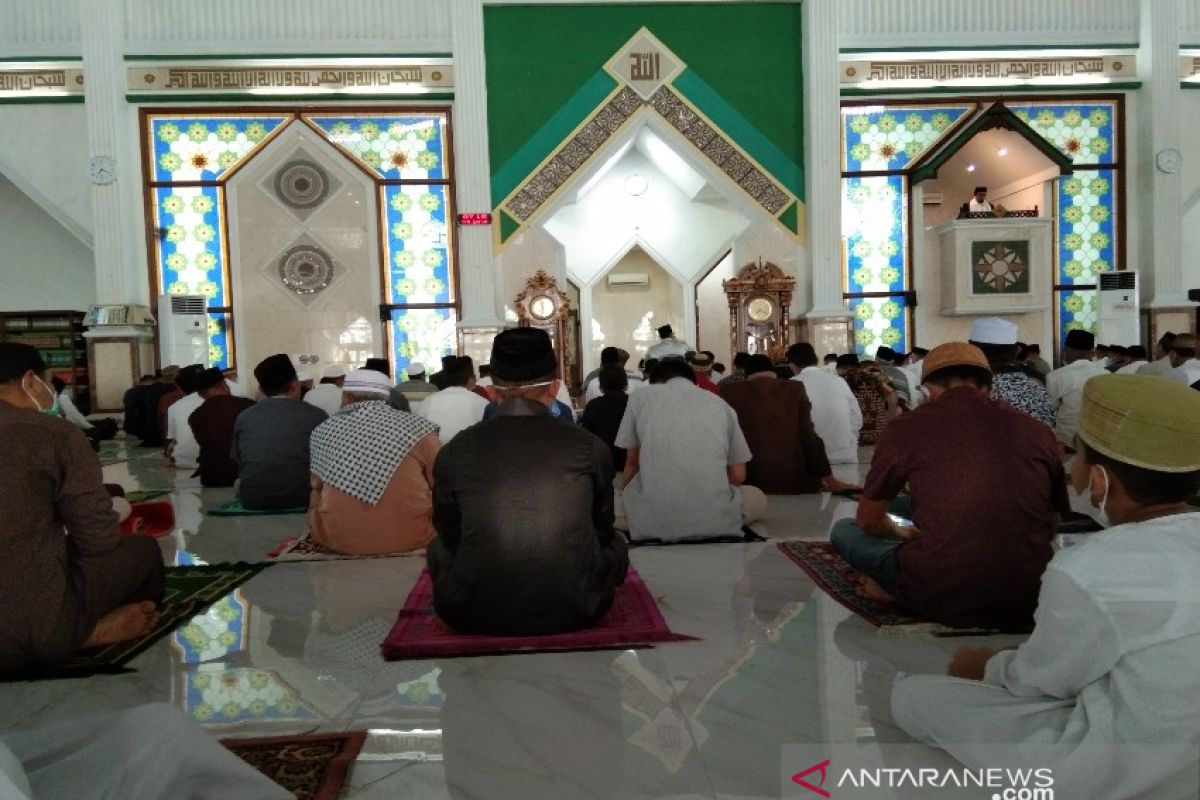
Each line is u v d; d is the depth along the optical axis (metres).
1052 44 10.94
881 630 2.49
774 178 11.06
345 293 10.84
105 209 10.23
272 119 10.66
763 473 4.91
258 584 3.26
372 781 1.71
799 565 3.32
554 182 10.88
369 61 10.59
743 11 10.93
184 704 2.12
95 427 9.76
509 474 2.46
